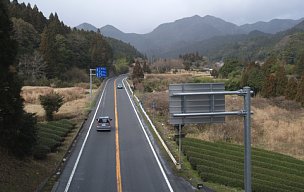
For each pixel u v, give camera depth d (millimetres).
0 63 24406
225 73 120438
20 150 26453
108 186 24594
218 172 28609
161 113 55625
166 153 33594
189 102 18781
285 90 77188
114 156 32438
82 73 122062
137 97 75375
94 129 45219
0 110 24531
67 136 39531
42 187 23391
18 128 25719
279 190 27312
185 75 131000
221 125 45812
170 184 25266
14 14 126000
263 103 70812
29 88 81125
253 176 30562
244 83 91938
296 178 31688
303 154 41875
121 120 51594
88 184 24891
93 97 76688
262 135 47719
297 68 107250
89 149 35000
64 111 55500
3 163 24047
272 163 35344
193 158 30703
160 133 41469
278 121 54938
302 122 54812
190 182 26000
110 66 162750
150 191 23797
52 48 109000
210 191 24297
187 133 43531
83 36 159125
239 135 44938
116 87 103250
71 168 28625
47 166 28062
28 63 100375
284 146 44375
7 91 24750
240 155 35531
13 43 25109
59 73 112125
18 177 23234
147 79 114812
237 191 25656
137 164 30031
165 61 189500
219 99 18906
